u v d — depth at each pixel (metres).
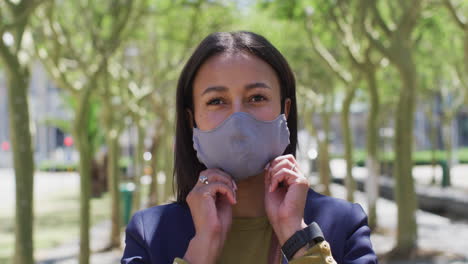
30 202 7.07
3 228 15.55
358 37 11.96
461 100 24.36
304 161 31.27
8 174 46.06
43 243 13.30
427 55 16.58
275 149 1.78
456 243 11.75
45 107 46.88
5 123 54.28
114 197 13.02
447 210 17.72
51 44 10.50
